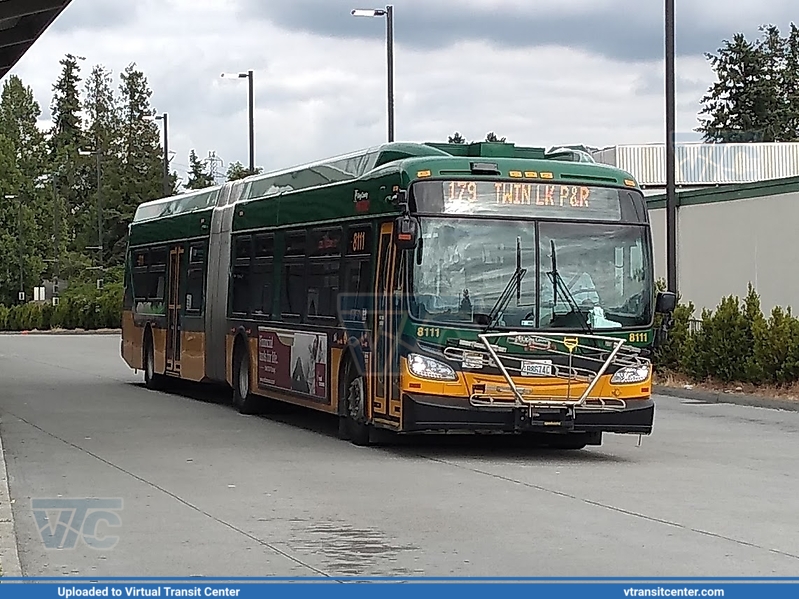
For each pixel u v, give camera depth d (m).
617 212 15.20
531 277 14.74
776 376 25.44
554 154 16.30
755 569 8.78
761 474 13.91
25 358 41.22
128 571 8.79
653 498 12.03
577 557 9.18
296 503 11.67
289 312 18.64
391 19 34.09
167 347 25.27
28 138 121.75
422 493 12.30
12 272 102.69
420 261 14.55
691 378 27.98
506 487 12.73
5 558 8.99
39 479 13.26
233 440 17.00
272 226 19.53
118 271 91.81
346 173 17.03
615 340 14.87
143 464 14.46
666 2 26.86
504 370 14.46
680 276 33.91
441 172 14.80
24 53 26.59
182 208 25.03
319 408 17.42
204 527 10.45
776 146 50.31
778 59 94.38
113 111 135.75
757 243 30.83
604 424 14.77
